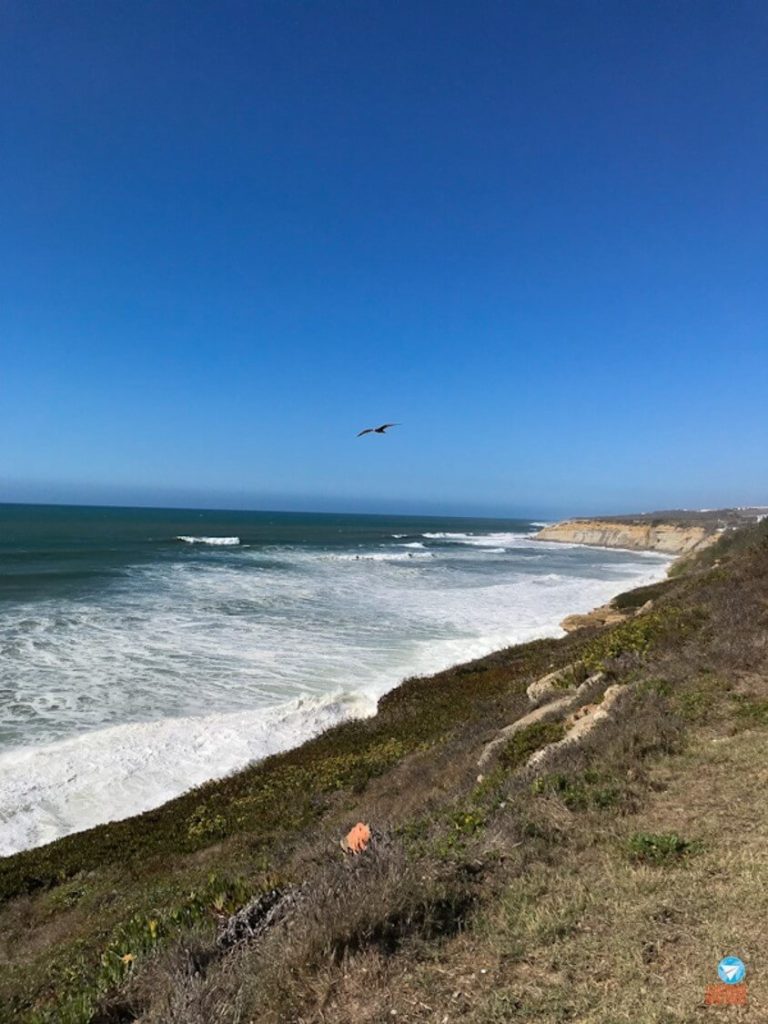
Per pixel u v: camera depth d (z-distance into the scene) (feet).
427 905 12.61
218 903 16.94
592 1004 9.69
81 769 40.19
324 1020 10.07
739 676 28.30
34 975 17.75
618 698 27.30
